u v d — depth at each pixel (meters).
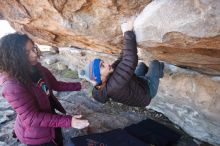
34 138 2.40
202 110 3.19
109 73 2.21
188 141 3.73
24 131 2.42
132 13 2.17
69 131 3.95
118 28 2.46
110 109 4.51
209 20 1.60
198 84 3.12
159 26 1.92
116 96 2.27
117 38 2.69
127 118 4.26
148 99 2.49
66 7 2.36
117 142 3.53
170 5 1.79
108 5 2.15
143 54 3.09
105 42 2.95
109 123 4.14
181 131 3.91
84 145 3.46
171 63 3.20
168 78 3.44
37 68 2.36
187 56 2.49
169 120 4.15
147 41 2.16
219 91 2.94
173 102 3.68
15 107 2.14
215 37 1.68
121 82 2.14
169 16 1.81
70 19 2.52
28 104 2.15
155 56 2.95
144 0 2.01
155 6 1.94
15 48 2.08
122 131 3.73
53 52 6.35
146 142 3.66
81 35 2.89
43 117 2.16
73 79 5.42
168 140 3.69
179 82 3.33
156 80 2.59
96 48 3.68
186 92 3.28
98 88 2.27
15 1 2.70
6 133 3.92
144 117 4.27
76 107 4.58
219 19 1.56
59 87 2.83
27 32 3.75
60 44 4.22
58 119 2.17
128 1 2.05
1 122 4.18
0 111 4.47
